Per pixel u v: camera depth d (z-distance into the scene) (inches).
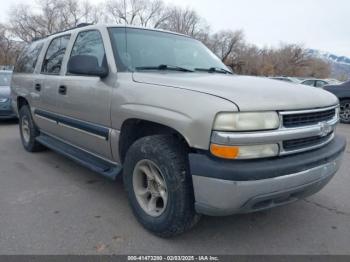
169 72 133.4
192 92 102.2
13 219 127.3
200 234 118.8
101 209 137.5
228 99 95.5
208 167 94.4
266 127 95.7
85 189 158.7
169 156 104.8
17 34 2169.0
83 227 122.4
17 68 237.9
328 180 117.3
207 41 2190.0
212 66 157.0
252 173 92.8
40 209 136.3
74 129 156.0
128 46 140.6
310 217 133.6
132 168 120.8
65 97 158.1
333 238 118.3
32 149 221.0
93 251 107.7
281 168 96.5
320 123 109.4
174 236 114.3
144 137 116.8
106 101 129.6
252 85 110.4
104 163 145.0
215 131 93.3
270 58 2342.5
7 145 246.4
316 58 2449.6
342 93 404.8
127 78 125.2
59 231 119.2
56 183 166.2
